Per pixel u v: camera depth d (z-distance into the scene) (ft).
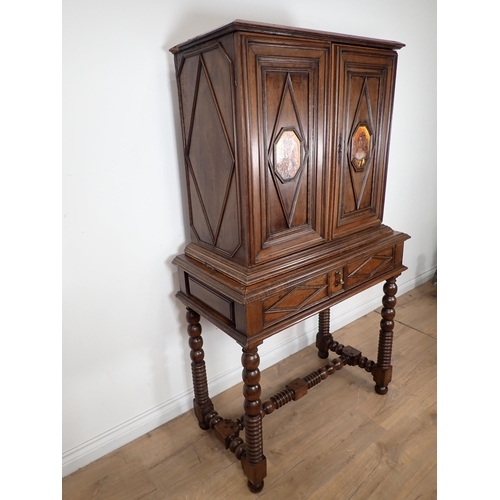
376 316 8.96
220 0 4.98
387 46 4.71
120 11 4.29
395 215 8.72
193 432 5.88
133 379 5.59
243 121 3.69
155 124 4.86
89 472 5.26
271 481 5.02
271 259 4.37
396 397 6.38
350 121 4.66
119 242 4.97
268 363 7.28
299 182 4.37
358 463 5.20
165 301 5.61
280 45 3.75
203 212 4.75
